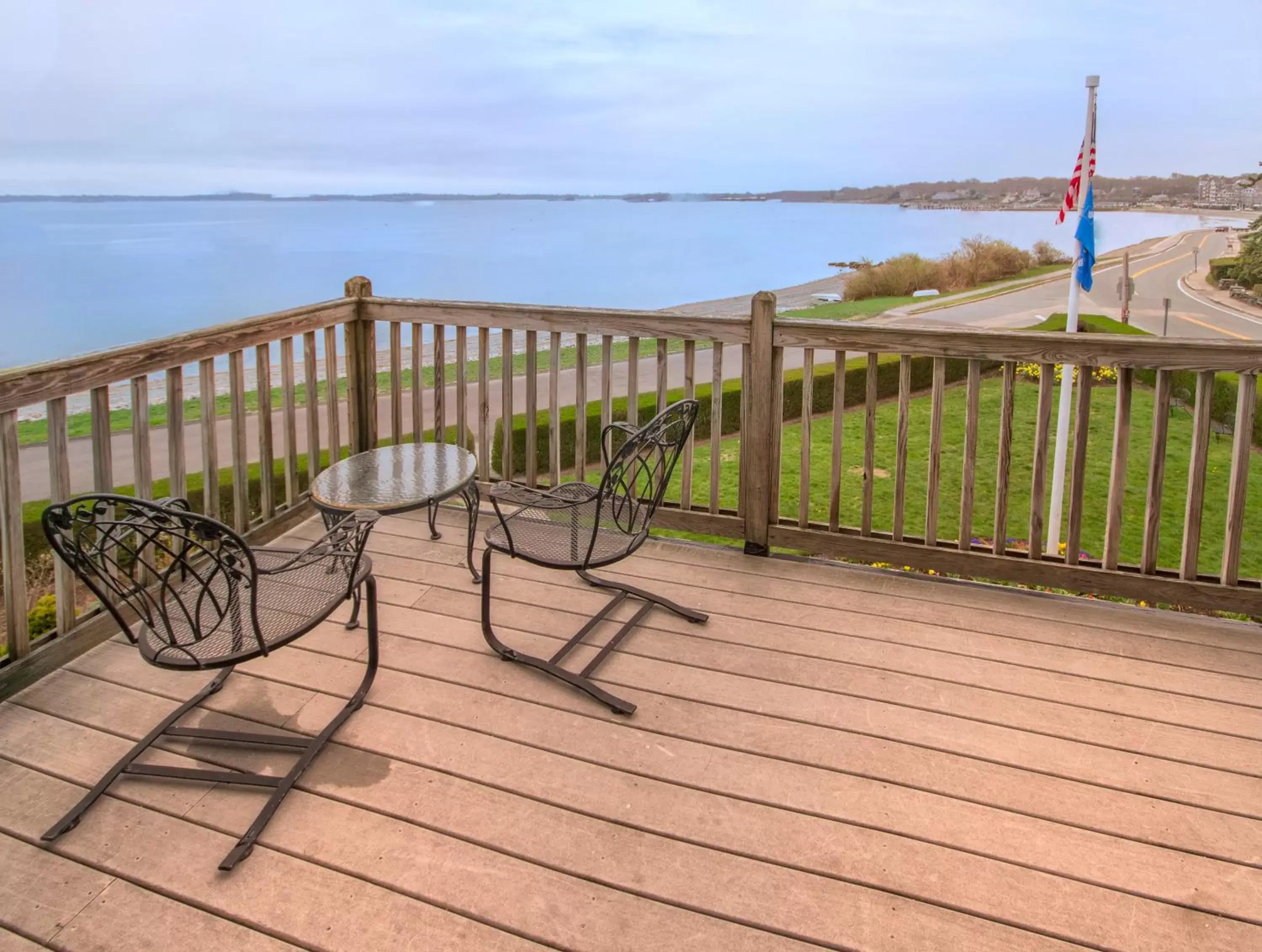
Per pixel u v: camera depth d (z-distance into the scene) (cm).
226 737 202
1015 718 218
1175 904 156
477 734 209
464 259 6956
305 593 205
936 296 3266
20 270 5803
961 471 820
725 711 220
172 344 276
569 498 266
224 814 180
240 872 163
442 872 163
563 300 4562
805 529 322
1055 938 149
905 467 305
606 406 345
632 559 324
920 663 246
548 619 272
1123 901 157
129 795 186
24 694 227
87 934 149
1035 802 185
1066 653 252
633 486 265
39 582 469
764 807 183
